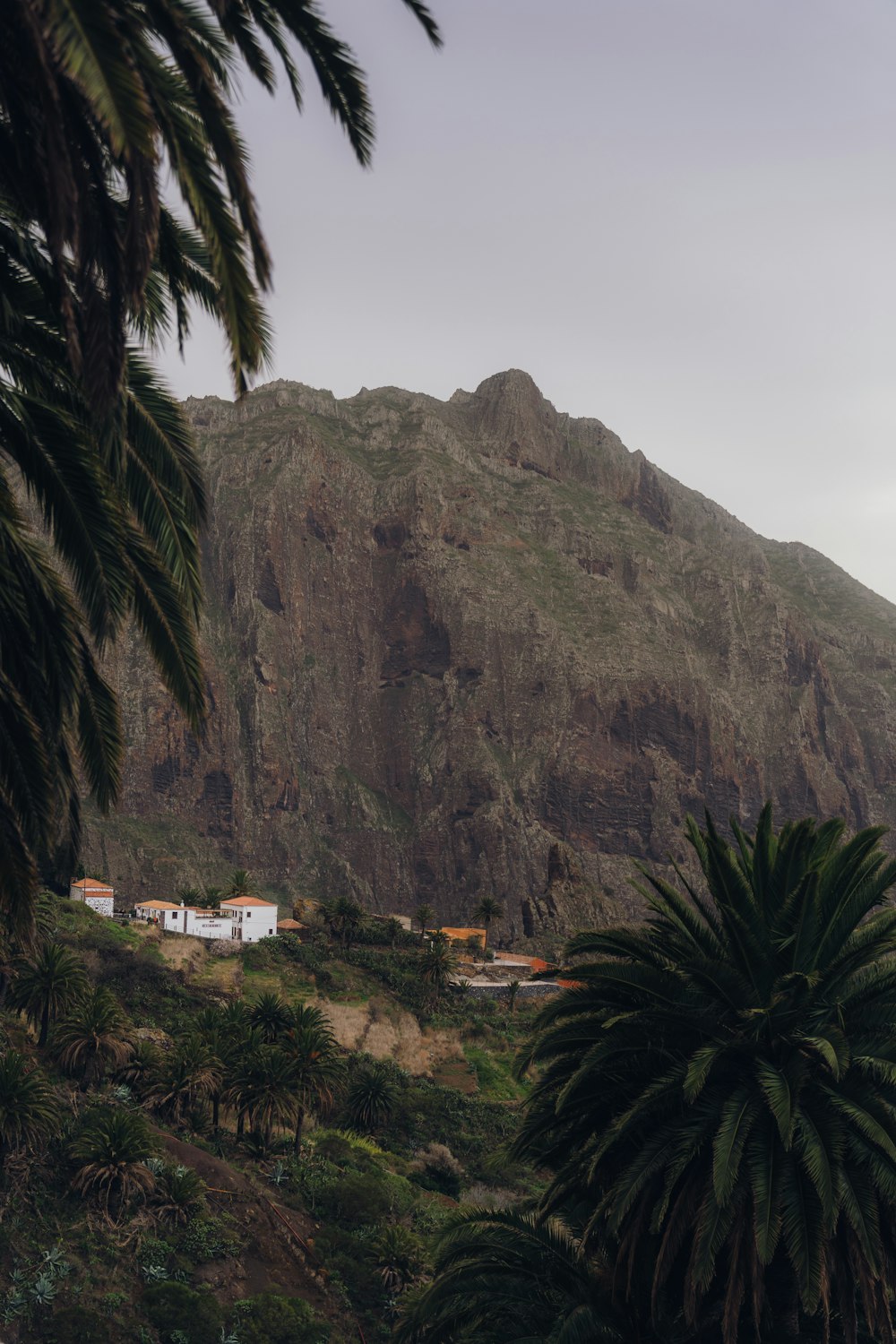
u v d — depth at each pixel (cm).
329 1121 10856
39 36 911
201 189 1105
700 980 2073
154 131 912
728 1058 2064
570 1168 2222
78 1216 6419
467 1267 2280
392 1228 7612
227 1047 9562
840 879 2127
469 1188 9950
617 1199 1922
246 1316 6328
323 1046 9681
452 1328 2288
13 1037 8325
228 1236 7038
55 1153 6794
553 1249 2333
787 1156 1891
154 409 1393
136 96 886
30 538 1384
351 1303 6994
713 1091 2020
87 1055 8206
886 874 2102
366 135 1226
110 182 1195
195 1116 9012
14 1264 5741
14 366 1339
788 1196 1841
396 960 16812
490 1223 2439
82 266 1027
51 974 8412
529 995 16600
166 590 1483
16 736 1415
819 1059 1988
